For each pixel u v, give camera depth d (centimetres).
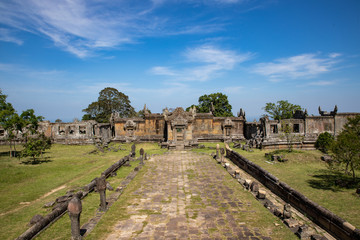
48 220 1131
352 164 1806
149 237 1068
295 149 3344
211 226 1170
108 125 5178
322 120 3984
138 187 1795
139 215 1298
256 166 2067
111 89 6662
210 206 1423
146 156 2920
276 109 6022
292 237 1055
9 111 2975
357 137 1839
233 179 2014
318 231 1109
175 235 1085
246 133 4944
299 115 4344
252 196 1594
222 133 4831
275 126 4072
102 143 4303
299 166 2438
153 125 4778
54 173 2173
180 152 3503
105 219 1240
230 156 2916
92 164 2597
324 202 1455
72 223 1009
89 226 1158
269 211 1348
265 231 1114
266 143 3534
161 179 2016
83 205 1417
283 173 2169
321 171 2230
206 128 4778
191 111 4544
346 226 990
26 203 1454
